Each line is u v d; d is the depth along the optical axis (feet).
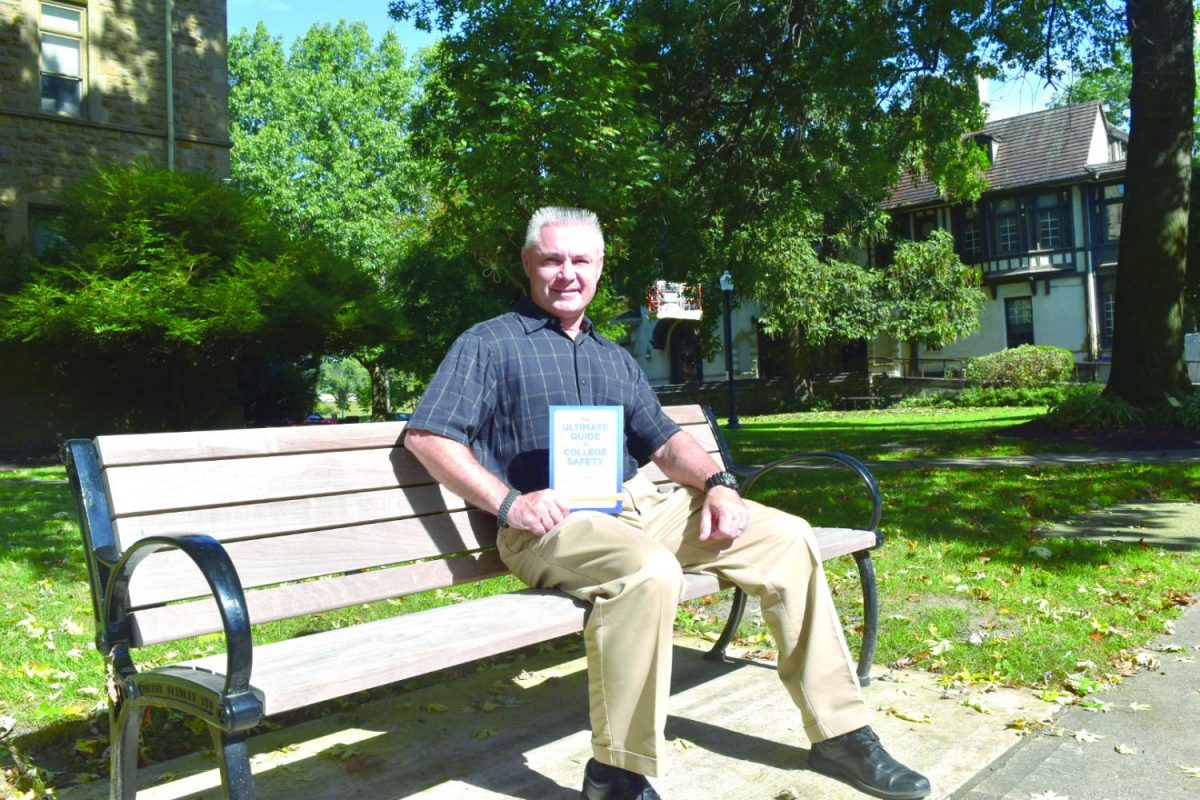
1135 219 39.91
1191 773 8.09
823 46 41.11
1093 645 11.74
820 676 7.96
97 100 55.06
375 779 8.21
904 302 91.04
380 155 138.62
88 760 8.77
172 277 47.85
